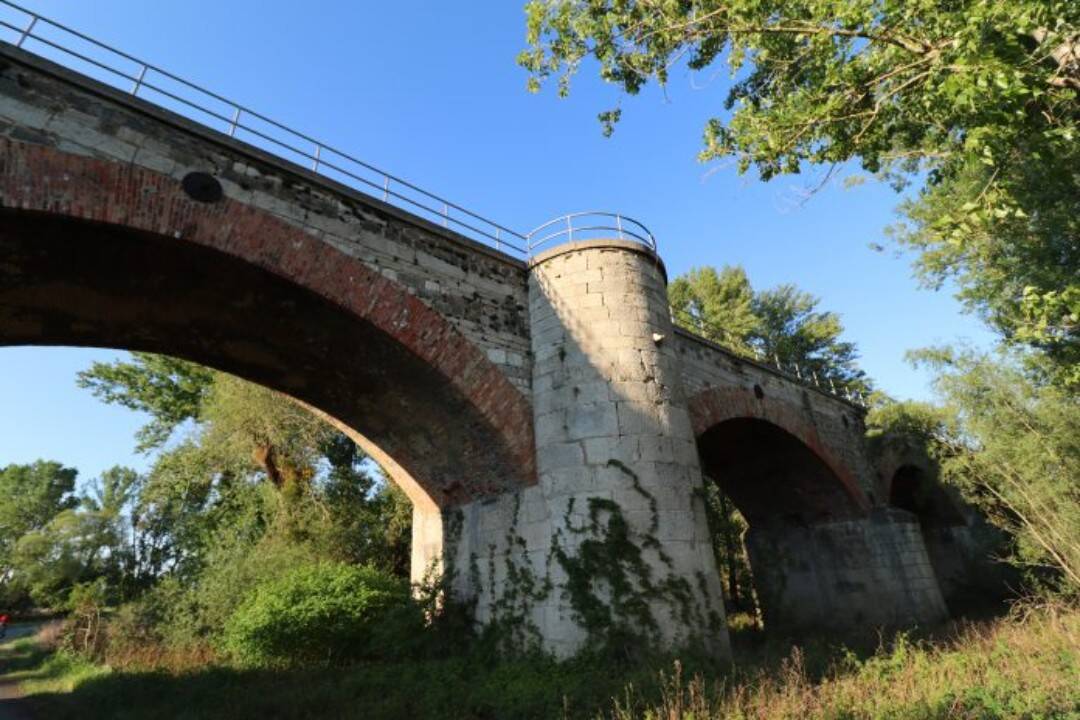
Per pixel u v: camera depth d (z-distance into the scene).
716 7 8.45
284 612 13.19
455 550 12.21
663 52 9.45
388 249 10.01
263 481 22.48
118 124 7.64
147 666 14.78
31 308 8.72
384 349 10.08
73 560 35.38
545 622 9.72
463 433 11.20
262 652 13.15
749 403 16.55
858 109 7.73
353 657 13.06
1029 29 5.77
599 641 8.99
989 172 12.32
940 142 8.27
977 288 14.95
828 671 8.98
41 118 7.06
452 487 12.46
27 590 45.53
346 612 13.27
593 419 10.41
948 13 6.08
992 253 14.08
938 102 6.71
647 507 9.80
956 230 6.52
